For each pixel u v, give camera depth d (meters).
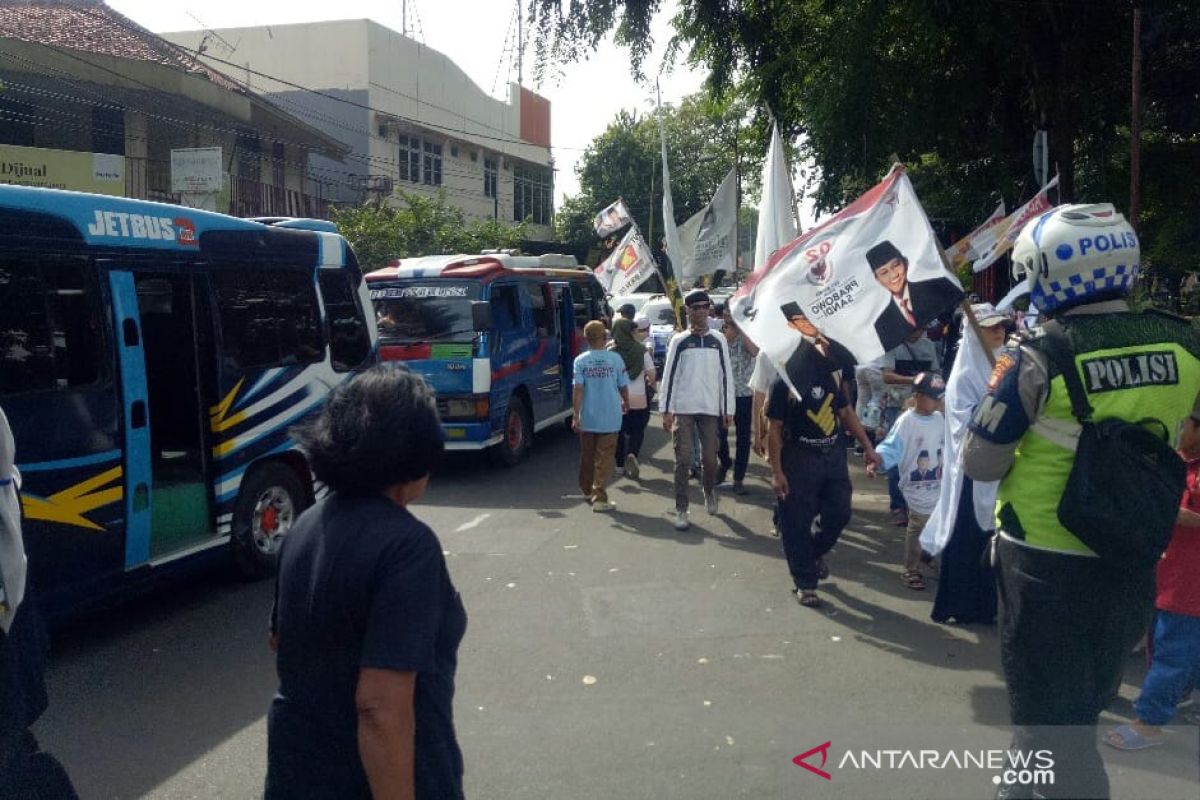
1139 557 2.66
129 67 19.20
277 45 32.69
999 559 2.96
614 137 42.28
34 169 18.14
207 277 6.78
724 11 13.75
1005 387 2.83
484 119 39.88
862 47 12.14
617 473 11.41
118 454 5.91
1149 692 3.88
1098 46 12.88
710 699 4.89
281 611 2.18
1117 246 2.79
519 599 6.59
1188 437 3.85
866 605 6.41
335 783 2.10
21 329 5.34
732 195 13.27
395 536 2.10
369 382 2.24
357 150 32.28
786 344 5.51
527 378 12.37
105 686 5.23
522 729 4.56
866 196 5.61
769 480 10.82
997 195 14.70
